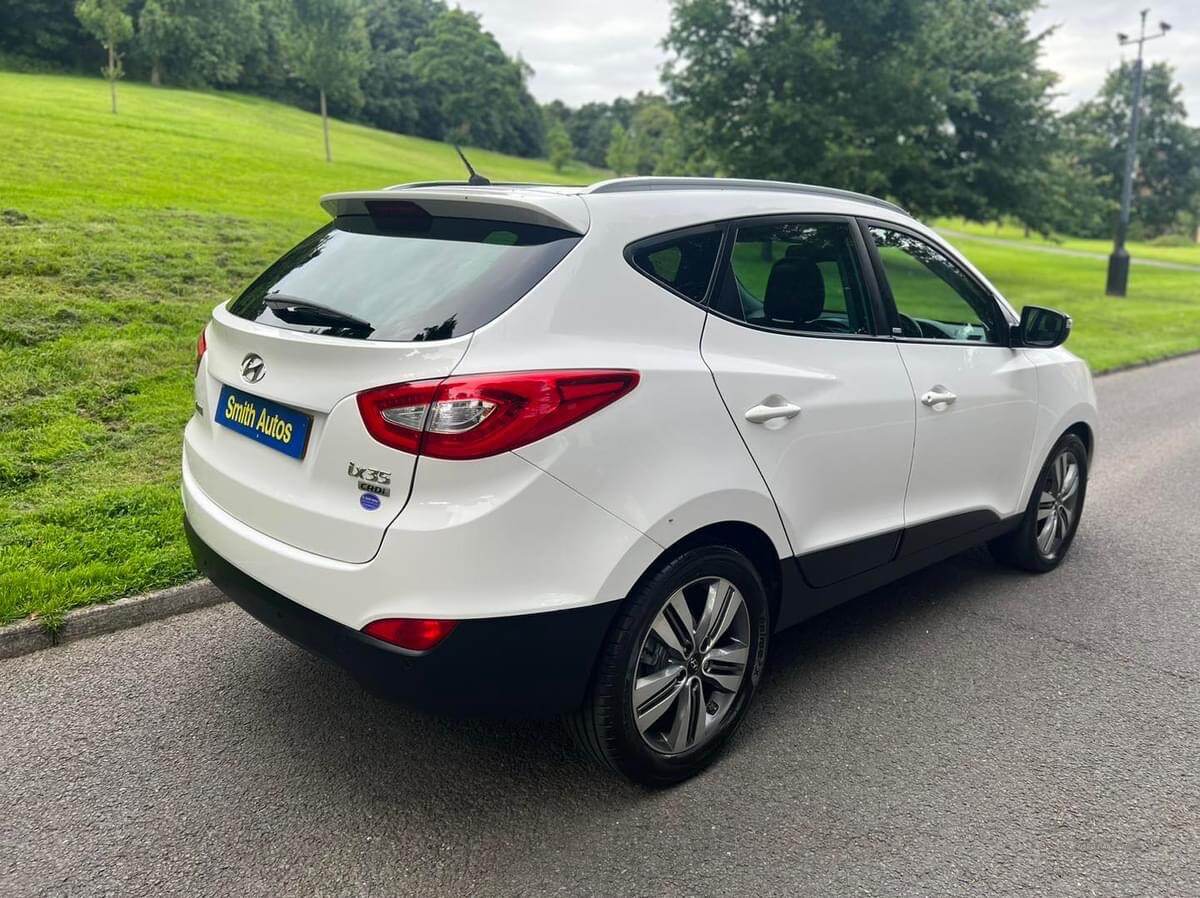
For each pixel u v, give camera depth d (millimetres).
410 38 114000
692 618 2746
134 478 4883
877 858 2488
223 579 2727
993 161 25656
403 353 2264
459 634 2250
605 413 2379
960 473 3795
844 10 24125
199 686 3258
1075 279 30750
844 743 3072
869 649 3805
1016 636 3961
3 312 6793
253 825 2529
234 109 50469
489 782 2779
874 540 3359
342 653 2352
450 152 72062
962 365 3727
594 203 2574
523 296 2361
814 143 23719
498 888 2322
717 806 2701
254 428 2637
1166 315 20594
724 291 2803
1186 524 5645
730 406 2695
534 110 116625
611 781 2811
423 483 2215
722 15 24938
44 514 4309
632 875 2389
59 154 16594
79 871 2318
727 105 25188
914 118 23938
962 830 2621
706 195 2889
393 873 2363
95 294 7660
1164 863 2504
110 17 33312
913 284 3613
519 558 2271
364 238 2848
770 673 3570
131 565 3867
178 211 11922
